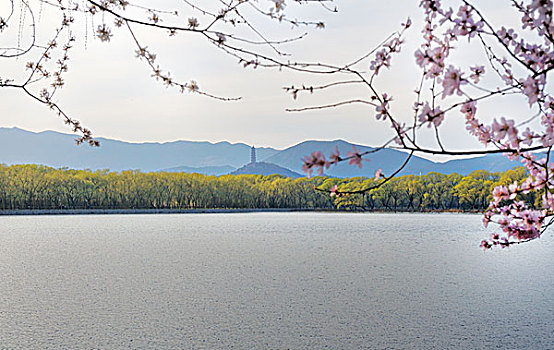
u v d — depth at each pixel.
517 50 3.91
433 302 24.17
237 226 84.38
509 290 27.28
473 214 127.00
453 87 3.38
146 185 143.12
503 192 5.68
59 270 34.78
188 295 25.89
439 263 38.81
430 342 17.77
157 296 25.64
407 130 3.47
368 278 31.36
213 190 152.50
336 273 33.41
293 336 18.45
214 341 17.81
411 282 29.86
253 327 19.66
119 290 27.31
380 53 3.81
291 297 25.38
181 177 149.00
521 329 19.41
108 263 38.50
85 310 22.50
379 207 147.75
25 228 78.19
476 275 32.62
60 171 140.12
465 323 20.31
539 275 32.59
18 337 18.25
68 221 97.69
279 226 84.62
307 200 158.62
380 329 19.48
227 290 27.27
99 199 139.88
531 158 5.66
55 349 16.86
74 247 50.38
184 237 62.81
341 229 77.62
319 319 20.94
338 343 17.64
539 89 3.40
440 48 3.58
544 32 3.37
